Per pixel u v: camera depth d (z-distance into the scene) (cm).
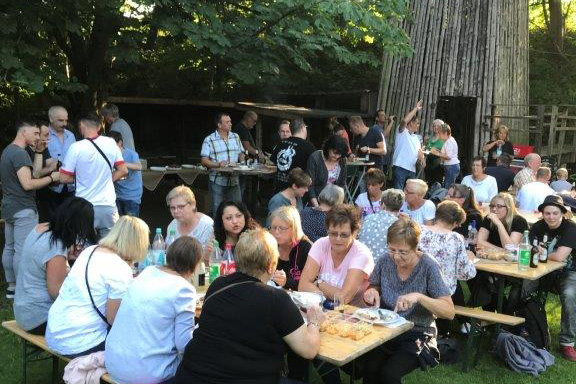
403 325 400
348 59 949
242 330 324
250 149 1128
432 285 433
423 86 1455
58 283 429
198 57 1270
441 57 1439
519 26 1521
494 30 1407
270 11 879
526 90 1602
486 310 598
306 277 464
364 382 427
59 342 395
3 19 720
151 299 358
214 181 904
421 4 1453
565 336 570
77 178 612
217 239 529
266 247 338
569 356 565
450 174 1162
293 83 1205
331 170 803
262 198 1270
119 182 793
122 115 1448
